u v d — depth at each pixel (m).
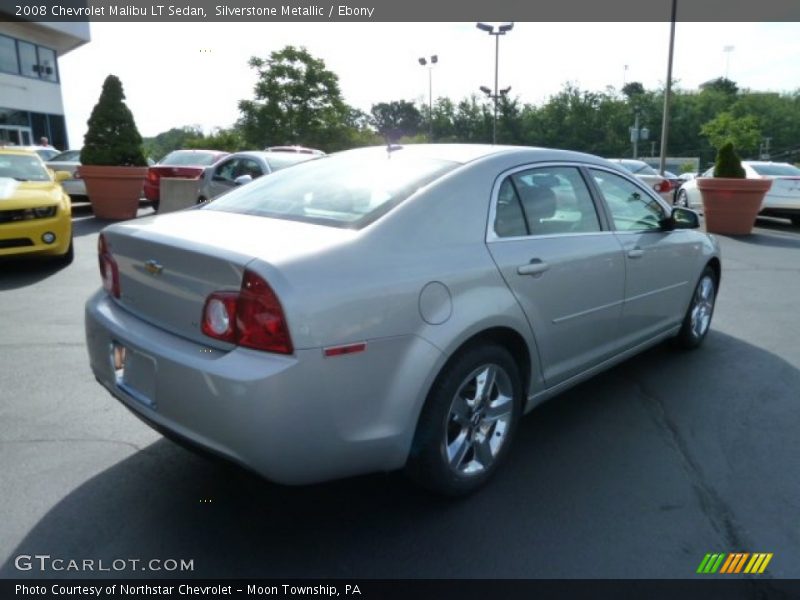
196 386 2.36
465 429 2.93
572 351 3.55
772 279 8.06
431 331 2.63
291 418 2.29
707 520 2.86
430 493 2.93
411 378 2.57
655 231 4.32
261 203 3.21
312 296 2.32
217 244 2.51
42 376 4.41
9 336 5.27
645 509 2.94
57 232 7.62
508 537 2.72
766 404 4.13
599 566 2.55
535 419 3.89
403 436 2.58
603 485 3.14
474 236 2.95
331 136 38.94
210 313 2.42
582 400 4.17
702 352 5.14
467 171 3.09
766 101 67.75
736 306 6.66
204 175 11.46
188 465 3.26
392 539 2.70
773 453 3.49
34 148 18.61
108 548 2.62
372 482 3.14
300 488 3.07
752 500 3.03
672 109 63.62
